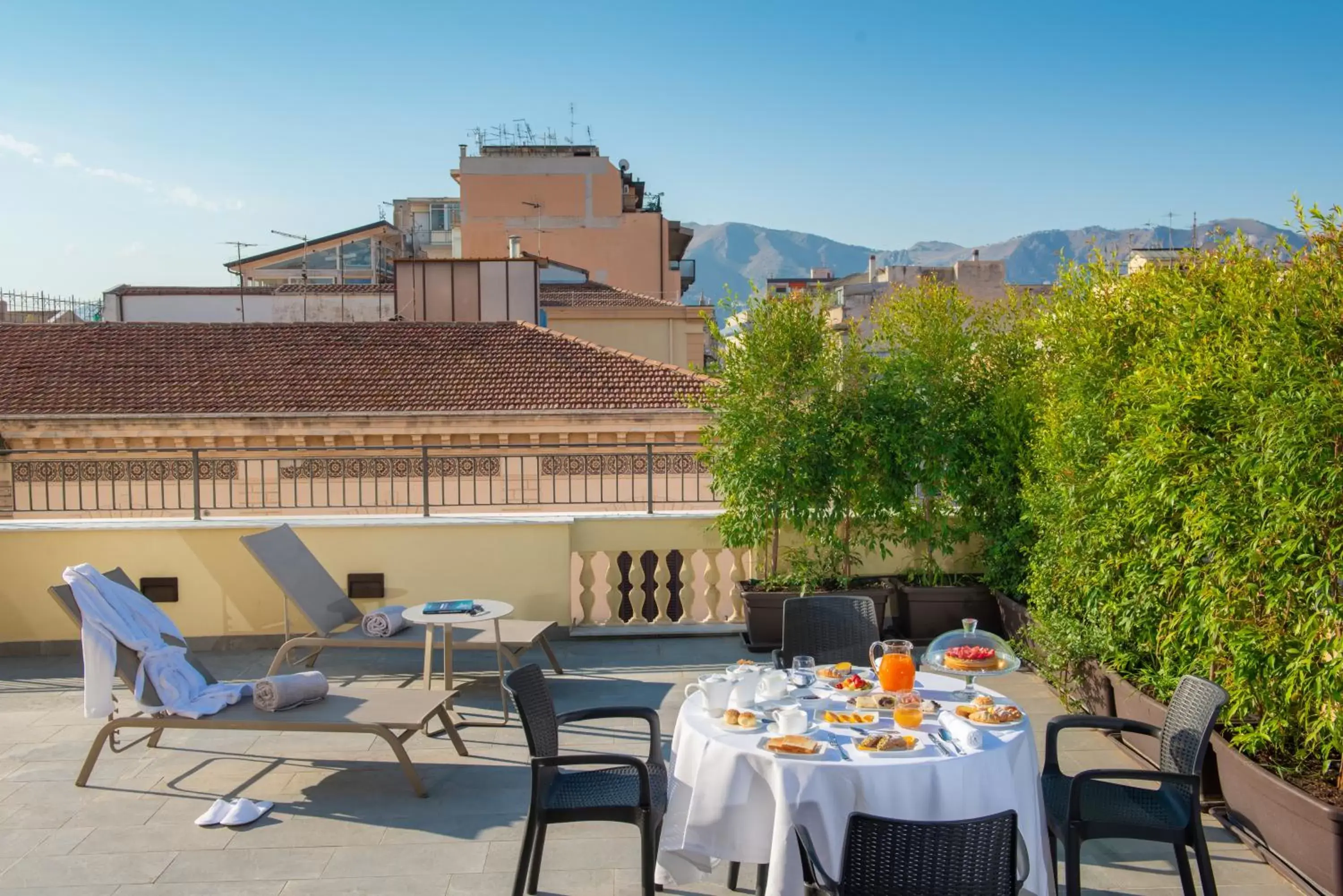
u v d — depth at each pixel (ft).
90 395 70.74
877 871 10.97
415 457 42.42
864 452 31.04
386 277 149.07
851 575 33.37
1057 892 14.93
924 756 13.78
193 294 110.11
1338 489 14.61
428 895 15.90
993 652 17.22
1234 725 18.29
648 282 155.22
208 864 16.99
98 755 20.35
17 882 16.35
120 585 22.02
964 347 31.42
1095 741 22.27
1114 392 22.54
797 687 16.97
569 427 68.18
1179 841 14.55
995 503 30.60
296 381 73.26
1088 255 25.23
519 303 102.63
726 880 16.61
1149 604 20.59
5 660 30.14
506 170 154.30
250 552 26.55
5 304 137.39
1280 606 16.16
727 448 31.78
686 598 33.30
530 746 15.21
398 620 26.71
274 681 20.27
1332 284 15.31
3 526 30.60
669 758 21.58
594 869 16.72
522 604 31.94
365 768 21.36
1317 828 15.10
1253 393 16.12
